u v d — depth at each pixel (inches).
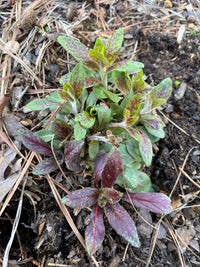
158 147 11.2
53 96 10.0
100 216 8.4
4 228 9.5
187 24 13.9
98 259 8.7
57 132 9.0
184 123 11.5
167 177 10.5
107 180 8.5
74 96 8.8
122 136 10.3
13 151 9.5
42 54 11.4
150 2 14.8
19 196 9.4
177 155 10.8
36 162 9.7
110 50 9.1
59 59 11.6
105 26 13.3
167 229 9.7
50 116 10.4
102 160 8.7
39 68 11.1
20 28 12.0
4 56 11.2
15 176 9.1
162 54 12.9
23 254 9.0
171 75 12.3
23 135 8.7
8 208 9.6
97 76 10.4
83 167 9.7
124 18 13.9
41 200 9.4
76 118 8.0
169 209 8.4
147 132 10.3
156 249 9.3
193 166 10.6
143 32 13.3
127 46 13.1
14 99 10.4
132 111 8.3
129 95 9.3
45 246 8.7
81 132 8.0
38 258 8.7
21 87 10.7
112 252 8.9
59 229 8.9
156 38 13.2
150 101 9.0
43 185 9.5
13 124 10.0
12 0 12.7
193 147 10.9
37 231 8.9
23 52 11.4
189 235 9.6
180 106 11.7
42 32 11.8
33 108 8.3
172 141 11.1
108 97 9.7
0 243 9.3
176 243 9.4
